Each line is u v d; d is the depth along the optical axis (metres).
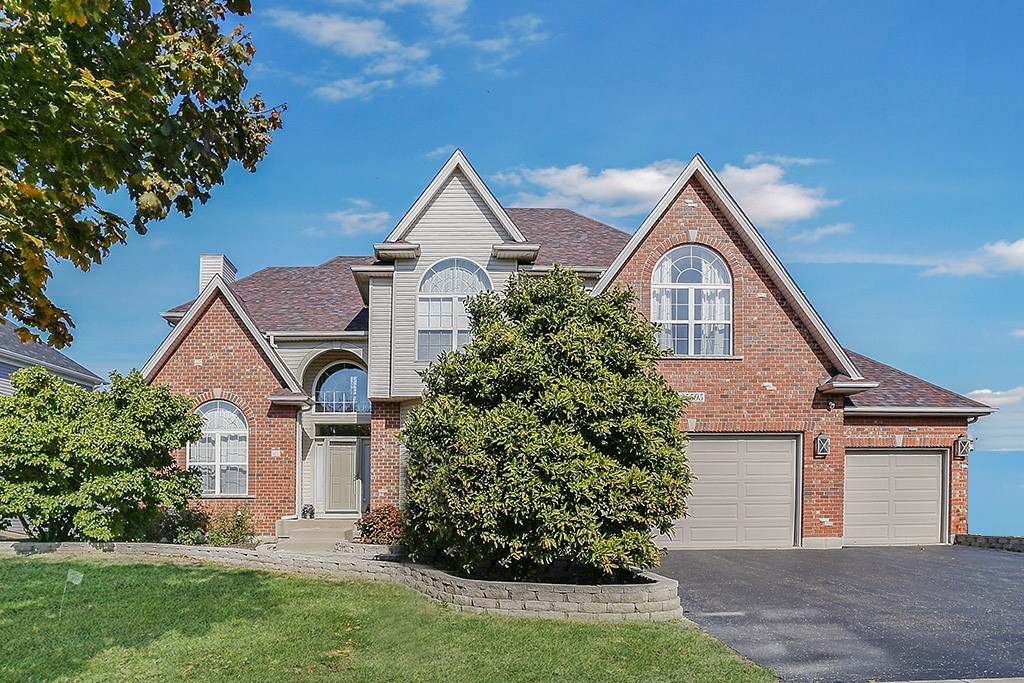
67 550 17.45
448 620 11.02
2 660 9.12
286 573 14.95
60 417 17.61
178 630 10.46
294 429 21.88
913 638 10.27
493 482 11.49
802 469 18.67
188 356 21.95
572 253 22.34
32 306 7.15
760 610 11.88
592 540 11.33
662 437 12.34
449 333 19.88
